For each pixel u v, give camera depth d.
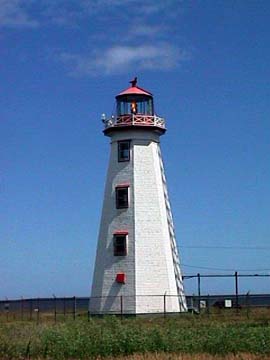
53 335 38.25
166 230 69.44
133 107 71.50
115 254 68.38
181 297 69.94
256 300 81.88
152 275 67.31
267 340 37.50
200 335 38.97
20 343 37.19
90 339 37.44
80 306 89.50
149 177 69.69
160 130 71.44
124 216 68.88
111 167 70.88
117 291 67.44
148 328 43.19
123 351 36.81
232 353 35.75
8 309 80.00
